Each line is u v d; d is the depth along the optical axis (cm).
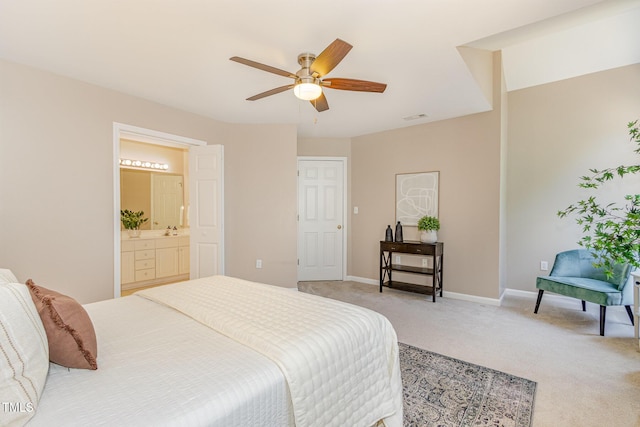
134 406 89
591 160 377
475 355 250
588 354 252
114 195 310
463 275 414
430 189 441
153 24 197
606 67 364
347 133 500
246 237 430
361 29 204
